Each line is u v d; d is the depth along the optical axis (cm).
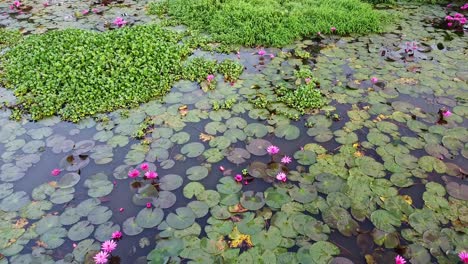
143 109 495
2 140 446
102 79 529
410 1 836
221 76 568
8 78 555
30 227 343
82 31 657
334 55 620
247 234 334
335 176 391
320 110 491
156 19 756
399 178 388
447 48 641
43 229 341
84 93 511
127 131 457
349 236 331
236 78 558
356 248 321
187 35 688
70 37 620
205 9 738
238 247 324
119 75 544
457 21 727
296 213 353
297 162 411
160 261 313
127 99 504
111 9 813
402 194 370
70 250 324
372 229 337
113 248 319
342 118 477
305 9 724
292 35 666
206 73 562
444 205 357
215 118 476
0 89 543
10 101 515
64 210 359
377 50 636
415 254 317
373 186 379
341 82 547
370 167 401
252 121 472
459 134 445
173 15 759
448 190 372
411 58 610
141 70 548
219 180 388
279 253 318
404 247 322
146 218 349
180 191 377
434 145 429
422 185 380
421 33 692
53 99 504
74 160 415
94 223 346
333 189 376
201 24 712
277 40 644
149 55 587
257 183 385
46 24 742
